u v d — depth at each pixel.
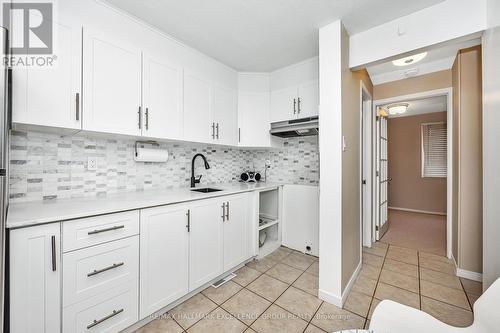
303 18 1.63
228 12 1.56
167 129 1.82
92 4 1.38
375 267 2.24
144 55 1.66
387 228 3.51
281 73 2.57
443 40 1.44
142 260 1.39
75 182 1.59
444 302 1.67
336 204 1.65
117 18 1.50
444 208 4.55
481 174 1.96
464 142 2.04
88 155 1.65
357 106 2.11
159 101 1.76
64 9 1.27
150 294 1.44
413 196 4.94
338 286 1.64
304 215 2.60
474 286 1.87
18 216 1.02
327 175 1.69
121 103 1.53
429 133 4.75
